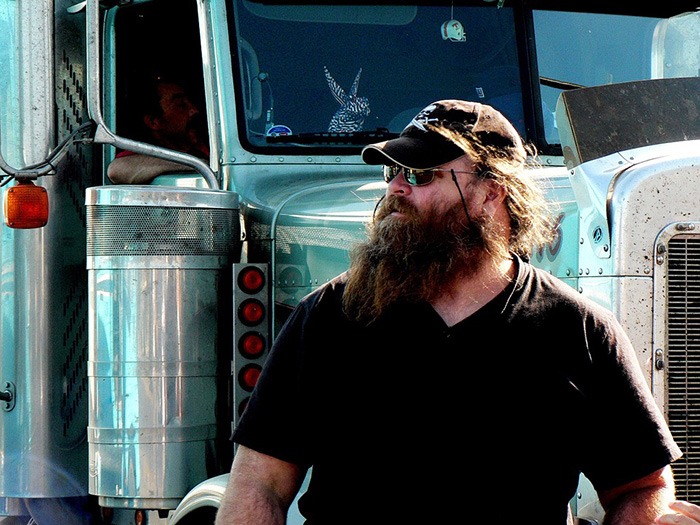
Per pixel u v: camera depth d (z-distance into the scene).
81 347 6.23
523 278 3.03
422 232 3.01
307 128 5.62
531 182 3.15
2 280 6.11
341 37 5.73
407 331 2.93
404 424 2.88
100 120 5.21
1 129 6.00
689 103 4.11
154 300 5.15
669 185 3.80
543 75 5.89
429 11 5.82
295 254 5.03
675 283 3.83
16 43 6.02
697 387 3.84
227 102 5.61
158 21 6.18
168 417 5.14
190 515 4.78
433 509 2.86
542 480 2.89
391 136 5.66
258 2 5.70
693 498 3.86
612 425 2.97
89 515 6.30
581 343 2.96
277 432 3.01
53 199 6.09
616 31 6.07
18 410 6.09
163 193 5.17
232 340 5.24
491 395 2.88
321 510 2.96
